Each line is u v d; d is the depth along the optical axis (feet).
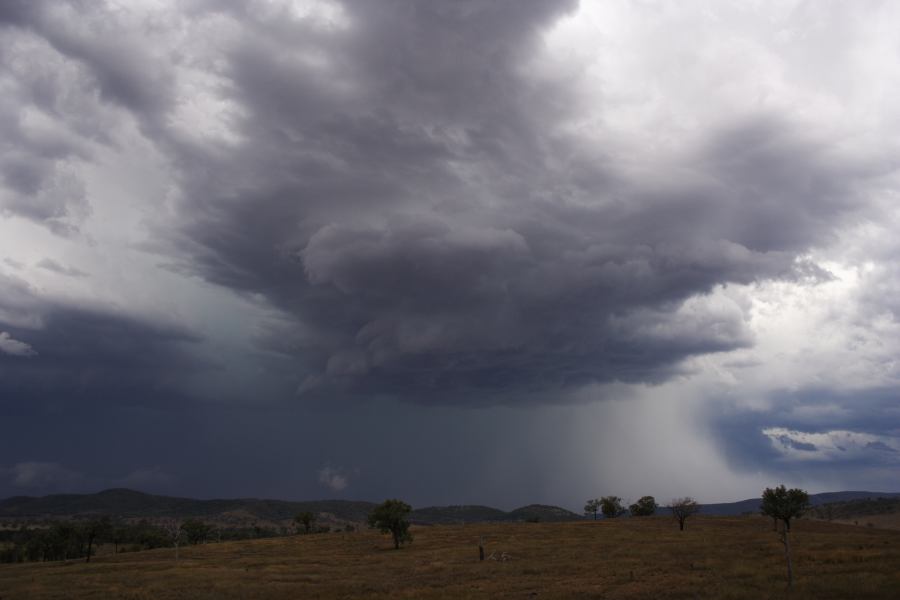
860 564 155.33
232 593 171.22
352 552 303.48
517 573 186.29
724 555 202.39
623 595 130.11
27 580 231.09
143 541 464.65
